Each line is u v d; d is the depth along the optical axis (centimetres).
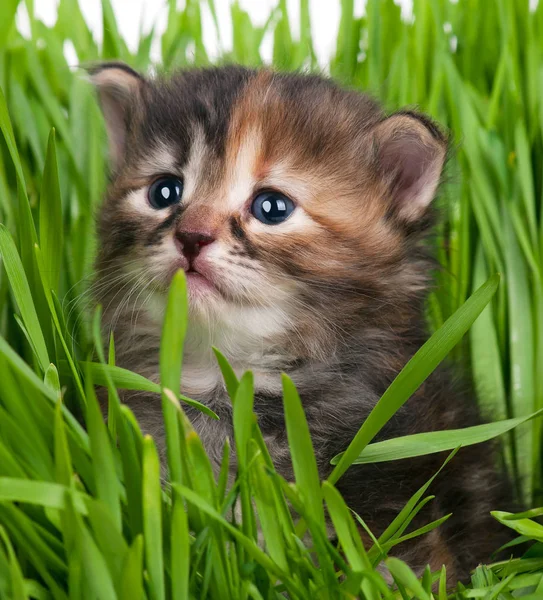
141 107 42
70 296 44
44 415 34
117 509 33
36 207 44
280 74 43
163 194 40
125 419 34
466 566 40
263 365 40
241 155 40
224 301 39
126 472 33
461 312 35
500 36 51
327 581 34
